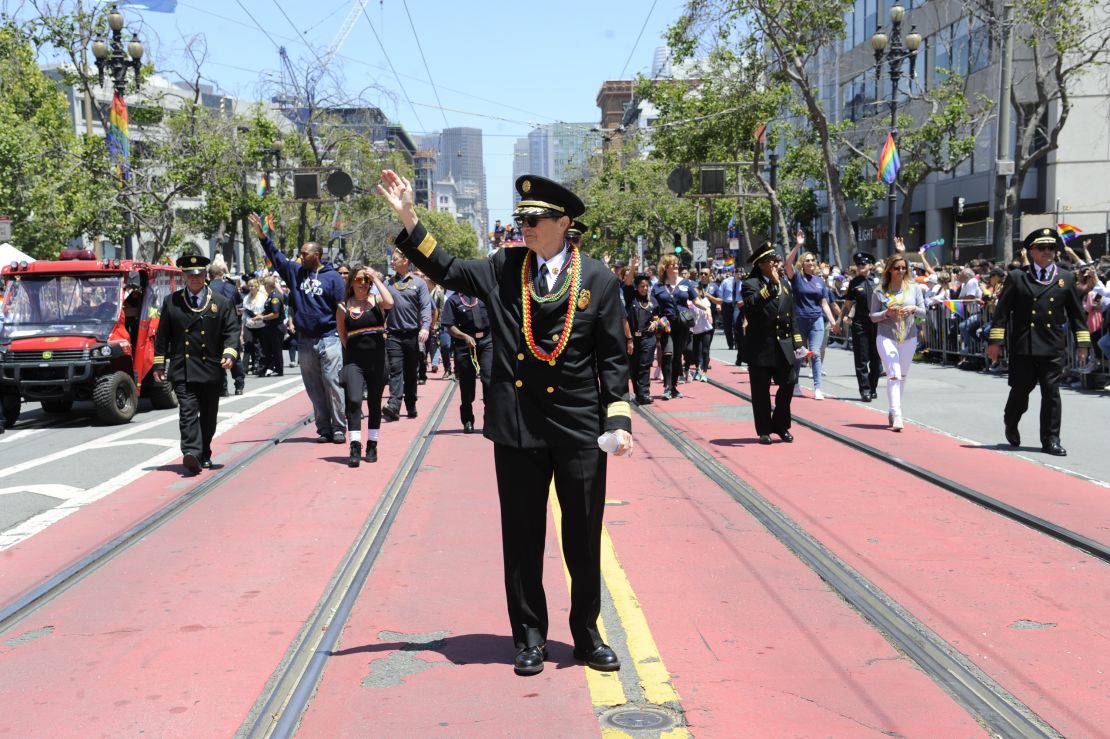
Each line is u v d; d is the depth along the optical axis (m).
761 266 10.69
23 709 4.35
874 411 13.20
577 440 4.45
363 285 9.94
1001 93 23.94
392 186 4.46
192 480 9.35
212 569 6.41
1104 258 16.61
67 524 7.79
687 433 11.70
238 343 9.80
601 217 58.34
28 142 29.06
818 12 27.91
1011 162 23.72
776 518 7.45
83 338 13.97
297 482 9.16
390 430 12.57
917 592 5.69
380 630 5.22
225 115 34.66
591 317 4.43
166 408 16.34
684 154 34.78
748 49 30.59
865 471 9.21
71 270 14.87
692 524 7.36
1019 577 5.95
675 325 15.37
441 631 5.19
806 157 34.31
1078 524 7.03
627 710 4.18
